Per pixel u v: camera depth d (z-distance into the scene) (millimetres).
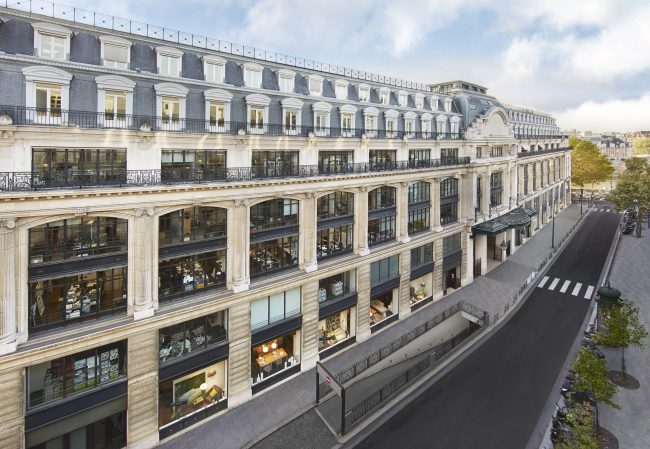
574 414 21516
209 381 26094
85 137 20328
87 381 20938
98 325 20969
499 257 57688
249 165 27188
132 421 22094
